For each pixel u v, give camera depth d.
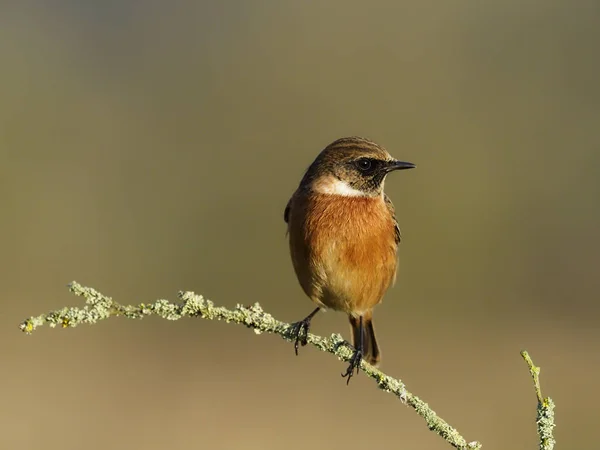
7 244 17.28
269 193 18.20
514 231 18.03
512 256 17.91
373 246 7.47
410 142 18.42
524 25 19.94
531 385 13.79
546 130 18.70
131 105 19.31
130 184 18.42
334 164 7.51
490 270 17.78
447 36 19.95
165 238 17.73
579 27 19.83
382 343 15.59
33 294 16.34
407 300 17.27
